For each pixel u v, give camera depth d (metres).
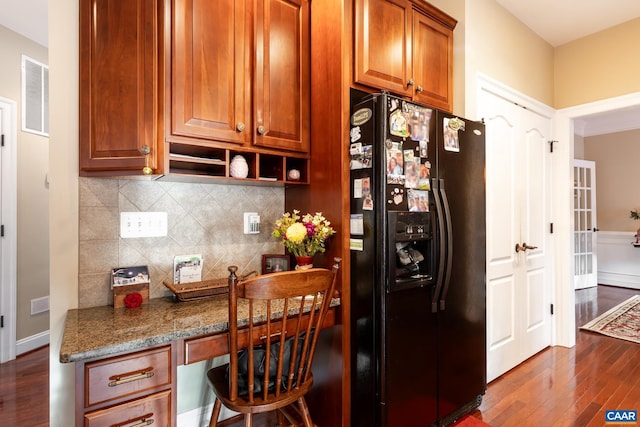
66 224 1.49
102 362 1.08
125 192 1.63
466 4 2.30
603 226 5.95
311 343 1.56
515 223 2.70
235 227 1.96
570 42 3.11
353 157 1.74
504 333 2.57
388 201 1.61
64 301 1.49
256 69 1.67
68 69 1.49
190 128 1.47
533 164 2.93
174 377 1.22
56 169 1.47
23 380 2.53
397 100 1.67
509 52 2.67
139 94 1.42
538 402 2.17
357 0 1.80
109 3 1.46
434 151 1.83
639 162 5.57
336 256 1.75
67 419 1.49
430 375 1.80
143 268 1.63
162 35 1.42
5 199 2.91
